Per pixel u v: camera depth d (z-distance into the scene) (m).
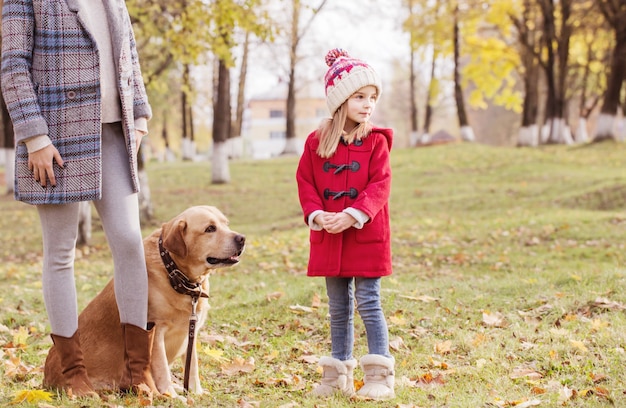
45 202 3.19
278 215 15.86
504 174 20.05
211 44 12.68
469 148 26.17
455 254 9.39
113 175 3.32
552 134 28.88
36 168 3.16
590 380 3.71
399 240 10.82
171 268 3.42
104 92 3.28
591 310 5.32
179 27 12.74
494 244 10.20
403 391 3.63
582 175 18.25
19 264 10.68
